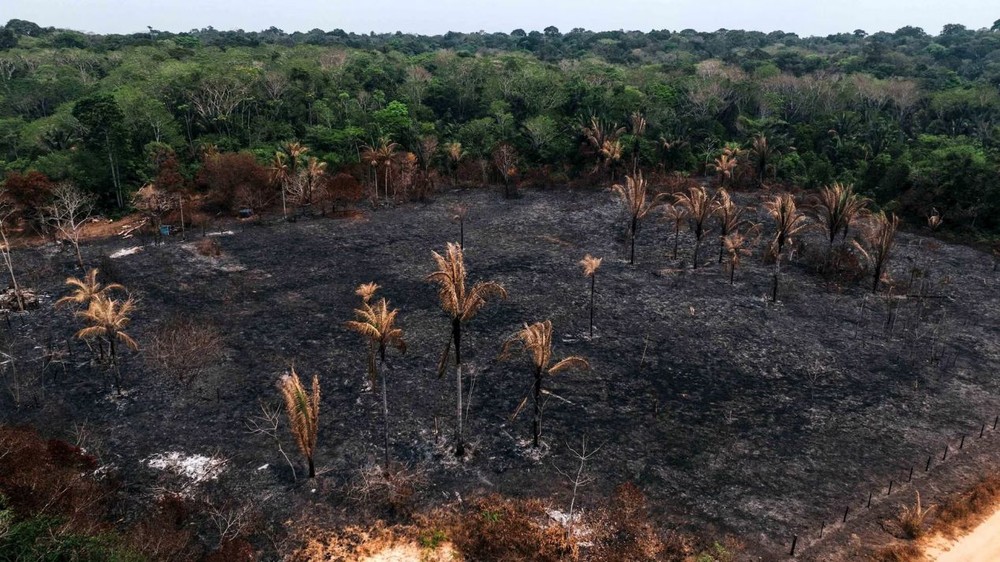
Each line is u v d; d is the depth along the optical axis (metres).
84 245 70.25
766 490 34.69
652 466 36.47
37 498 29.08
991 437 39.38
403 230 77.69
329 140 100.00
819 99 121.62
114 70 117.19
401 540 30.86
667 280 63.00
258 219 79.62
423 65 143.62
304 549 30.20
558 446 38.03
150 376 44.38
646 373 46.12
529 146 104.81
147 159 86.06
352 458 36.53
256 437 38.31
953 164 82.06
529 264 67.00
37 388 42.88
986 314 56.31
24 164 83.00
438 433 38.81
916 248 72.00
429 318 53.94
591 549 30.52
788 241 58.34
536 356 35.69
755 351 49.44
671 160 101.69
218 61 120.31
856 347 50.25
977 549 30.59
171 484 34.34
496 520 31.83
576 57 198.25
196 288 59.06
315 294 58.47
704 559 29.52
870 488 34.94
